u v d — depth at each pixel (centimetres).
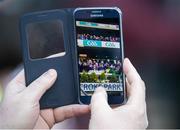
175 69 215
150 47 214
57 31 113
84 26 113
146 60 215
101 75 113
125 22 213
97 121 95
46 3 215
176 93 214
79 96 112
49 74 107
